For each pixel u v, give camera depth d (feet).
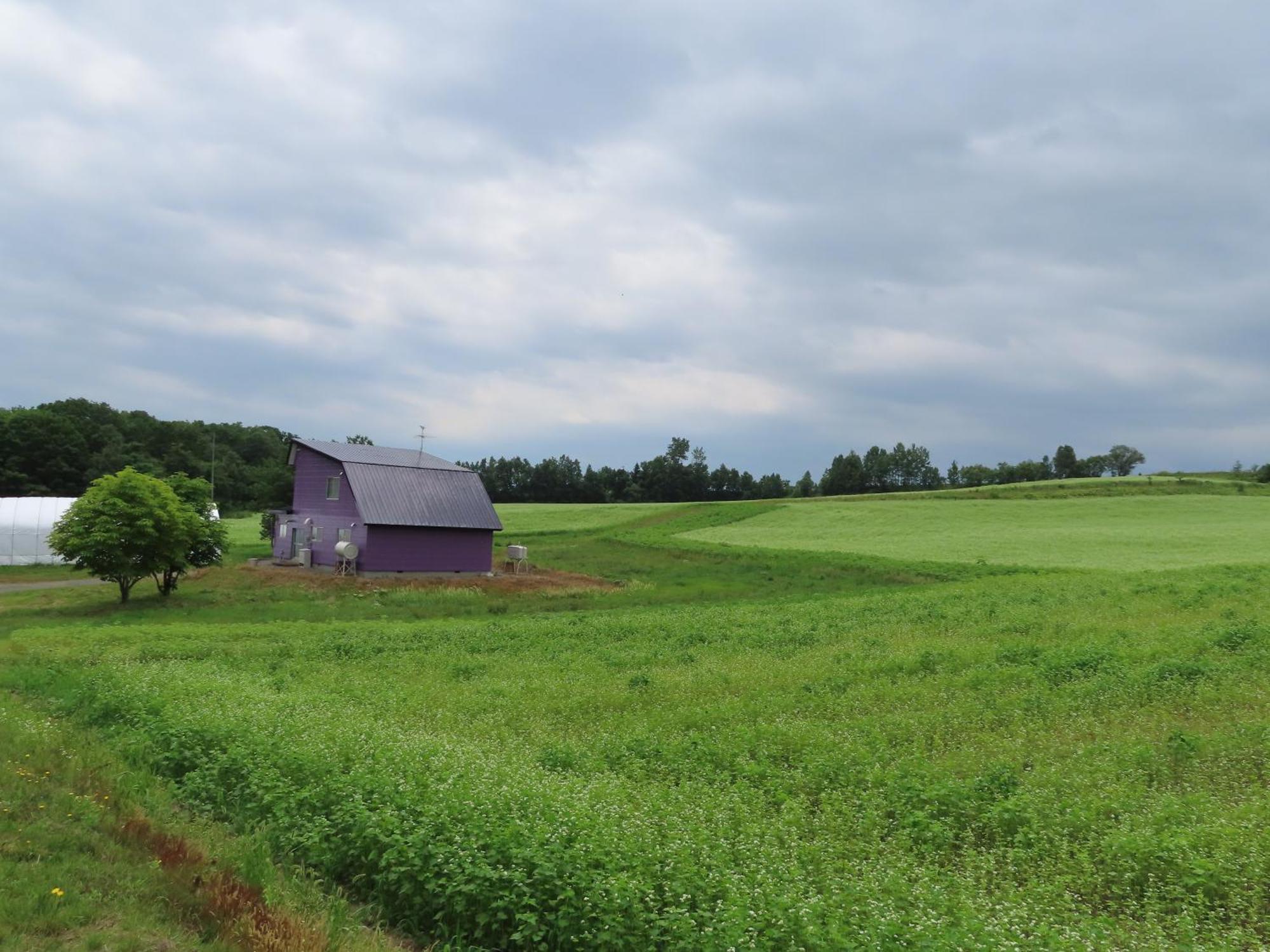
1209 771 37.19
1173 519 241.35
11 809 33.65
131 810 35.32
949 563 164.14
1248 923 25.71
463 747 40.34
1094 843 30.32
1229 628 66.03
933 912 24.38
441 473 172.35
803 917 23.26
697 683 60.64
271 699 51.16
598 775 37.96
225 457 451.53
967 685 55.93
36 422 357.00
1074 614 85.61
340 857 30.40
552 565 185.06
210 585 139.54
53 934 24.77
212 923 26.13
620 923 23.82
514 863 26.43
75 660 71.20
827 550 198.49
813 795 37.45
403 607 123.24
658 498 563.07
